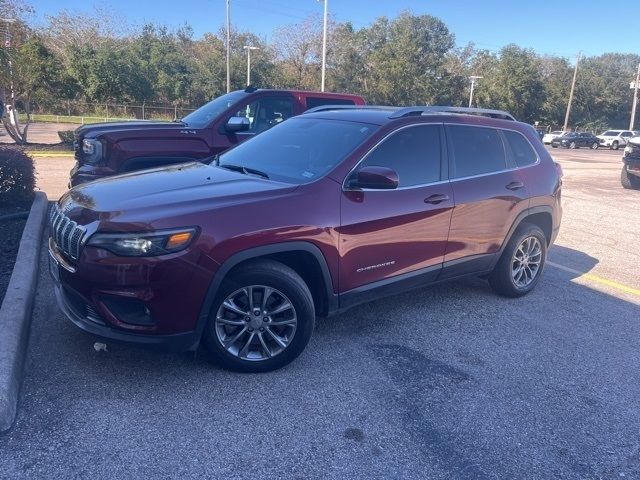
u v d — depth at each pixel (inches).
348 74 2299.5
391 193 173.9
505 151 217.9
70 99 1665.8
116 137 268.5
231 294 146.3
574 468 124.7
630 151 594.2
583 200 511.8
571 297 236.5
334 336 182.9
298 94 322.0
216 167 187.3
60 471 113.4
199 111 321.4
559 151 1620.3
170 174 175.6
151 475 114.0
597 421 143.3
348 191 164.2
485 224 203.5
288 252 155.3
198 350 163.3
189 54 2418.8
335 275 162.2
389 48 2246.6
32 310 183.3
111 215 137.9
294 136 193.5
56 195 383.9
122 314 137.6
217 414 135.4
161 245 134.2
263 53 2269.9
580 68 2908.5
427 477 118.8
